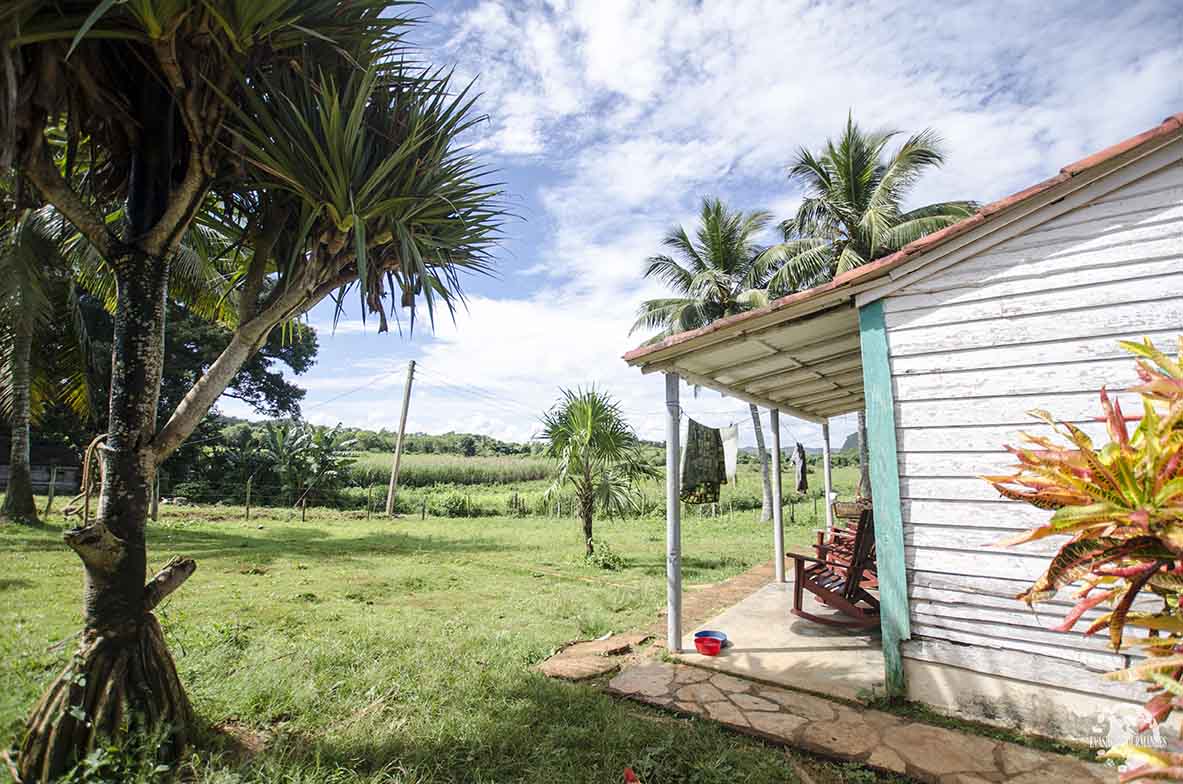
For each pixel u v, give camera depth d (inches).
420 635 209.6
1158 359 65.3
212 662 163.2
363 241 130.4
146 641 120.7
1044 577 57.1
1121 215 140.8
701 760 125.7
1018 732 140.0
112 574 119.0
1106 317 140.2
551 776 117.4
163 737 113.3
